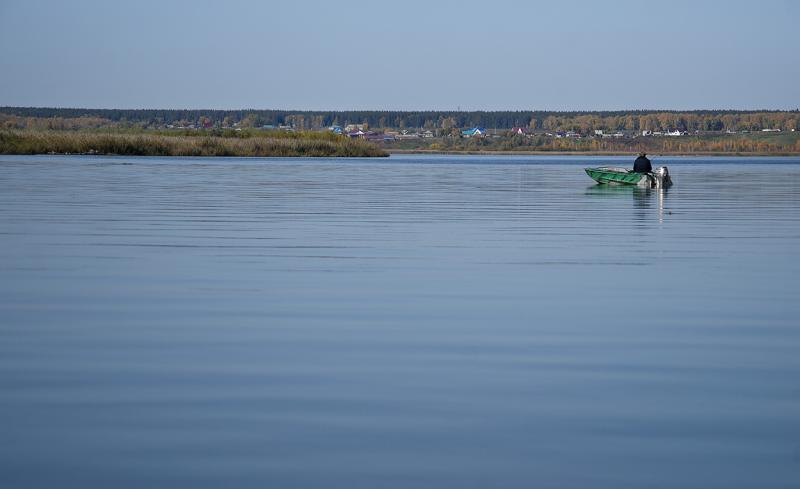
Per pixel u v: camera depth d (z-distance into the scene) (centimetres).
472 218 2845
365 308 1379
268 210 3078
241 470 743
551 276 1689
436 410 885
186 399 917
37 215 2802
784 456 771
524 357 1088
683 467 749
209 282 1602
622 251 2058
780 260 1917
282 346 1138
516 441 805
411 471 742
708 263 1869
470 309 1377
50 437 811
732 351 1123
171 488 711
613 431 830
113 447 789
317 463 757
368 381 983
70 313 1334
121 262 1834
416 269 1764
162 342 1156
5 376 996
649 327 1258
